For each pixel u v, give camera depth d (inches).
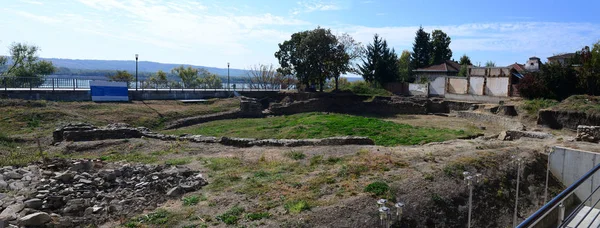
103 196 385.7
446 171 463.8
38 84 1380.4
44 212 323.3
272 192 404.2
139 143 714.8
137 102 1337.4
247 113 1389.0
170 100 1441.9
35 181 401.4
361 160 523.5
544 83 1311.5
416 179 435.8
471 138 857.5
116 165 502.6
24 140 787.4
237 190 415.5
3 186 377.4
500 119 1184.2
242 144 714.8
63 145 701.3
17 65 1877.5
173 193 407.5
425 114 1541.6
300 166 531.5
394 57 2196.1
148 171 477.4
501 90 1534.2
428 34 2694.4
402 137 858.1
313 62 1813.5
